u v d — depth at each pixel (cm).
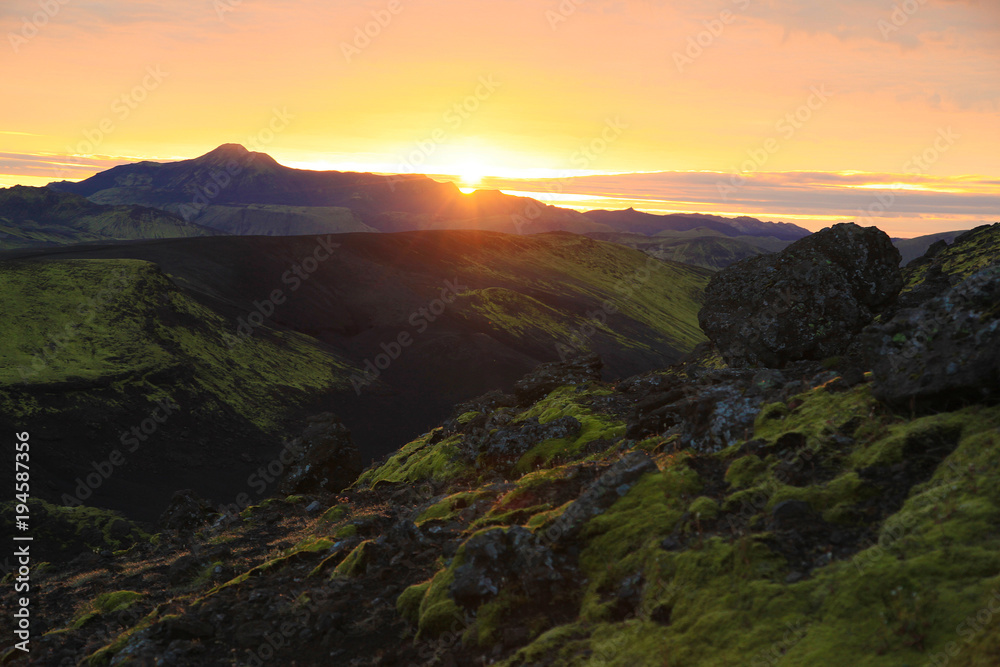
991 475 697
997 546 602
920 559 622
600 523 959
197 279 19612
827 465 895
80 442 9950
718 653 629
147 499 8838
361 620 1011
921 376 913
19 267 15050
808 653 582
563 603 854
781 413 1120
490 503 1419
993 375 823
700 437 1195
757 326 1697
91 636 1251
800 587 663
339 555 1317
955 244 4119
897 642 556
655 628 706
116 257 19575
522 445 2119
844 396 1073
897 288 1691
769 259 1802
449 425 3234
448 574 973
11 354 11775
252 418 12512
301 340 17012
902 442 847
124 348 12988
